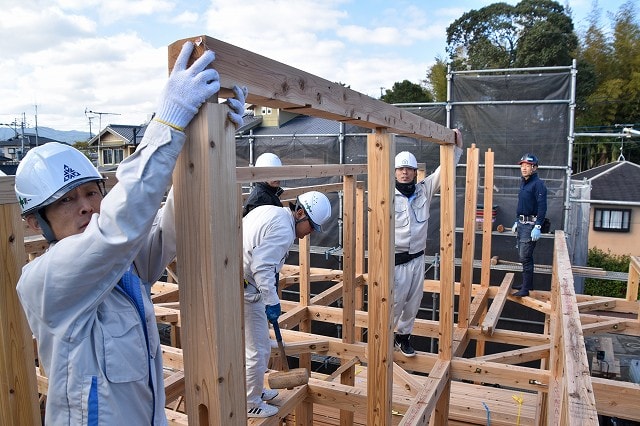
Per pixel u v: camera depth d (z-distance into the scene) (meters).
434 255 7.86
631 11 27.25
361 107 1.73
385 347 2.13
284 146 8.73
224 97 1.11
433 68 31.33
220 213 1.06
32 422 1.79
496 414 4.44
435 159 7.82
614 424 5.34
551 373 3.08
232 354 1.13
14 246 1.71
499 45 29.91
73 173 1.20
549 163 7.15
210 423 1.12
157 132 0.98
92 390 1.10
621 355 10.55
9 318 1.71
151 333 1.28
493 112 7.30
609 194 22.17
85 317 1.09
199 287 1.08
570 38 26.95
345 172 4.00
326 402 3.26
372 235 2.10
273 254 2.71
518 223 5.89
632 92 26.36
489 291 6.04
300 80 1.34
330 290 5.82
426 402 2.77
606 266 20.55
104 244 0.98
